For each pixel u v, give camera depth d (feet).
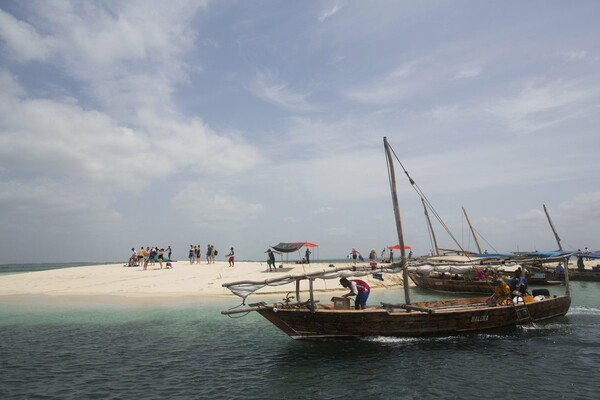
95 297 102.94
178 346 54.65
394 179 67.26
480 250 173.27
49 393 37.58
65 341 57.88
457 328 56.59
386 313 53.57
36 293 111.34
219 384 39.81
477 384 38.93
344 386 38.78
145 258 147.02
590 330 61.00
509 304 62.34
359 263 156.66
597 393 36.47
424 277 117.60
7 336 61.16
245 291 53.57
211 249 165.68
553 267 157.79
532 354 48.34
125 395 37.06
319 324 53.01
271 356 49.11
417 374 41.83
